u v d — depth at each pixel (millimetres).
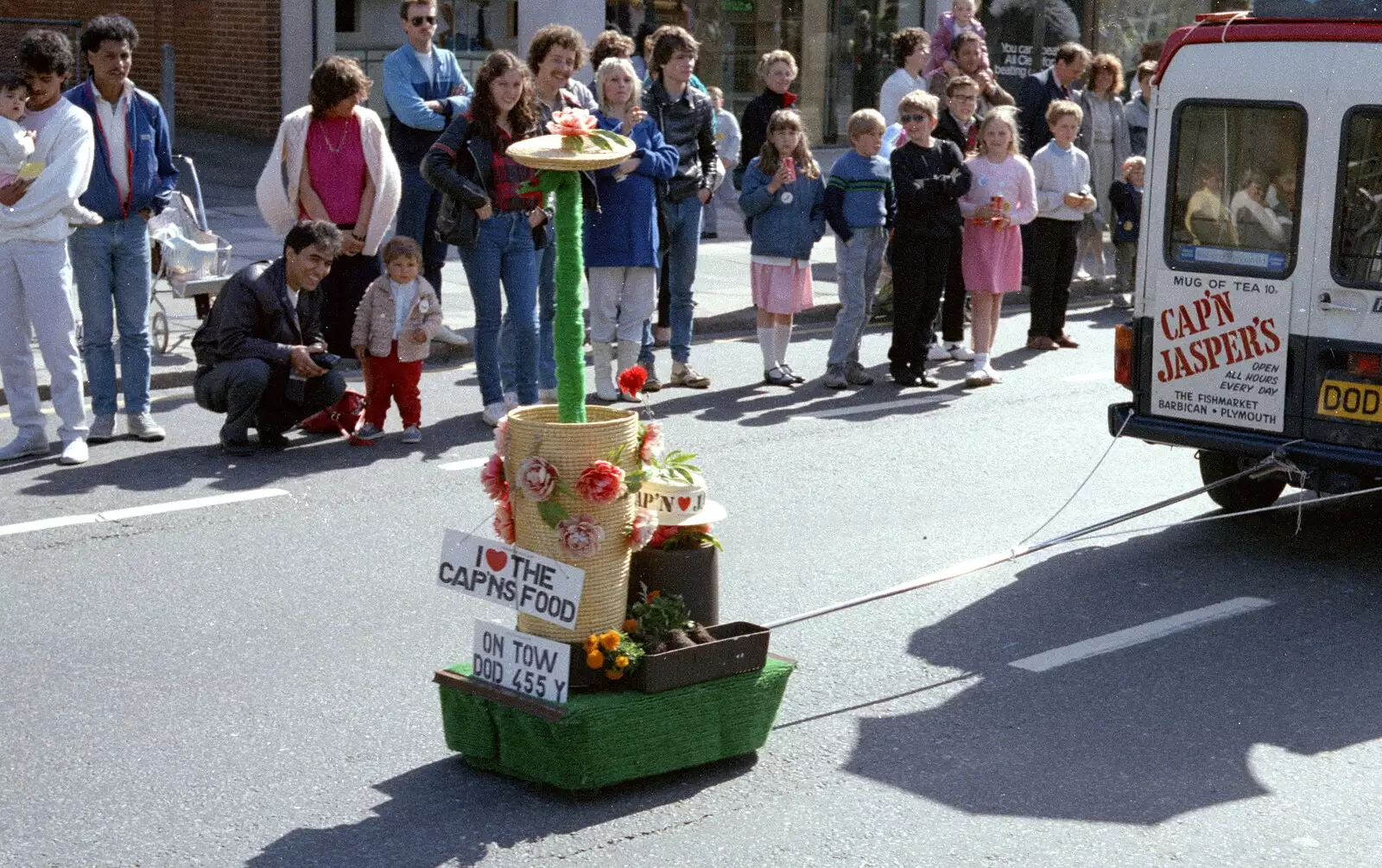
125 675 7000
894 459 10906
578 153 5762
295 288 10727
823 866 5430
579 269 5840
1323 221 8492
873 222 12758
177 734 6414
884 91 16391
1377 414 8406
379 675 7055
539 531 5820
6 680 6910
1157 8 29062
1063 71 16875
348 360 13438
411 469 10398
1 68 15969
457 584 6004
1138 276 9250
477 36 24516
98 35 10312
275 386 10609
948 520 9516
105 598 7918
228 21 25703
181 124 26797
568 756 5770
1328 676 7195
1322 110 8445
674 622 6020
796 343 15055
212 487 9852
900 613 7938
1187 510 9883
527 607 5855
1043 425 11969
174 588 8078
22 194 9922
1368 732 6613
